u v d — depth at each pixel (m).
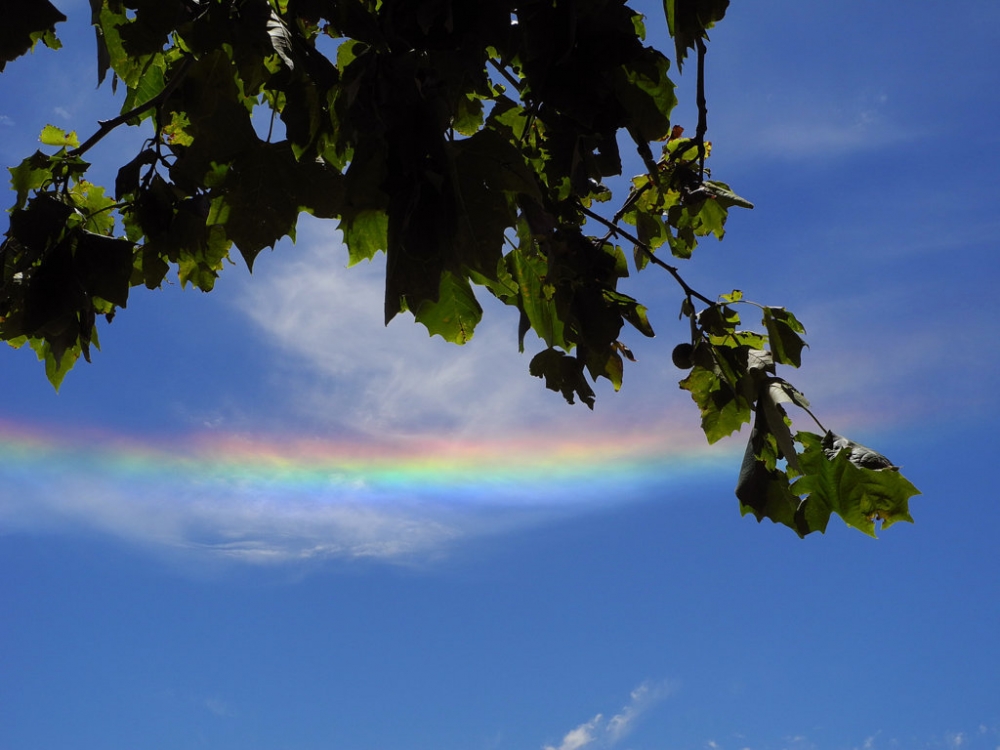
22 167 2.02
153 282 2.07
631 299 2.17
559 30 1.78
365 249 1.95
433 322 2.24
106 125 1.94
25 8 1.52
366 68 1.59
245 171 1.78
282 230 1.80
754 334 2.51
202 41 1.64
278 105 1.90
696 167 2.60
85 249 1.90
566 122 1.89
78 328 1.94
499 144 1.66
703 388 2.61
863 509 2.31
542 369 2.33
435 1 1.58
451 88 1.63
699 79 2.02
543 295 2.37
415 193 1.56
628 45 1.82
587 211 2.38
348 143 1.71
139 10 1.65
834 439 2.35
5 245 2.05
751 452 2.44
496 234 1.63
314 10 1.65
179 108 1.85
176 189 1.95
